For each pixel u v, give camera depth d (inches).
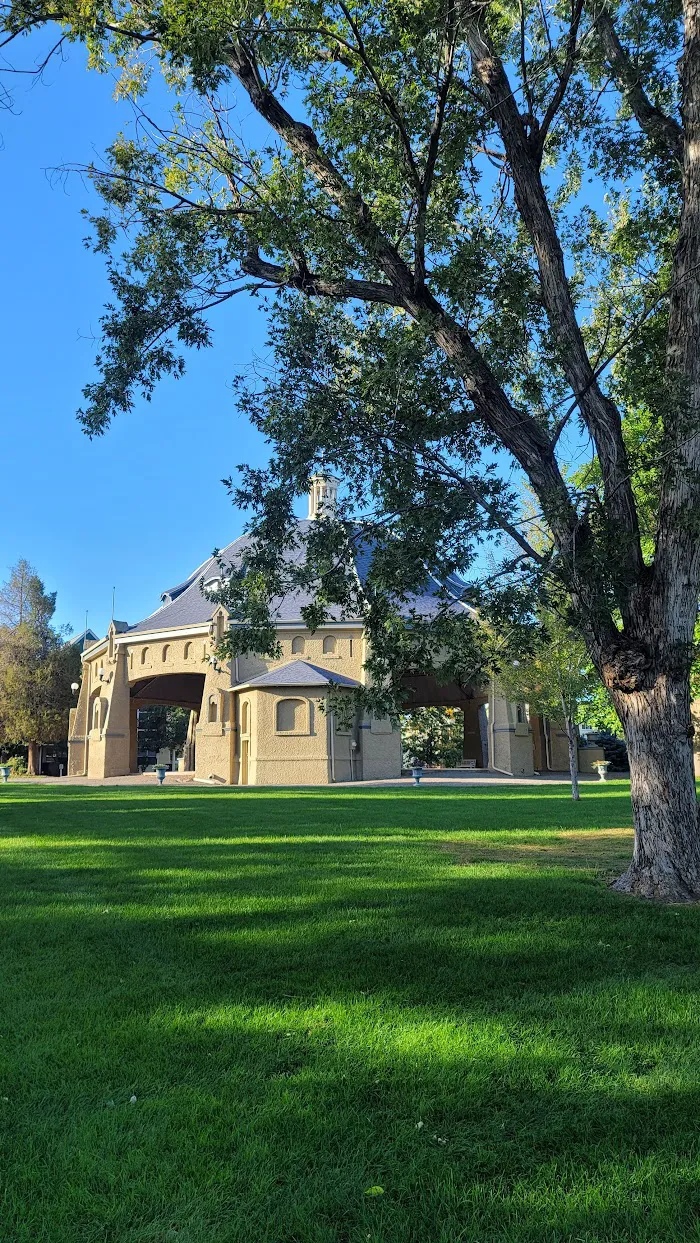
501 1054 195.0
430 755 3154.5
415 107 425.7
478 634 435.8
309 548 440.8
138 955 289.0
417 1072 184.7
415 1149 151.9
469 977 259.0
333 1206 133.4
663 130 460.8
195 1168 143.6
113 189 469.4
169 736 4055.1
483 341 461.7
